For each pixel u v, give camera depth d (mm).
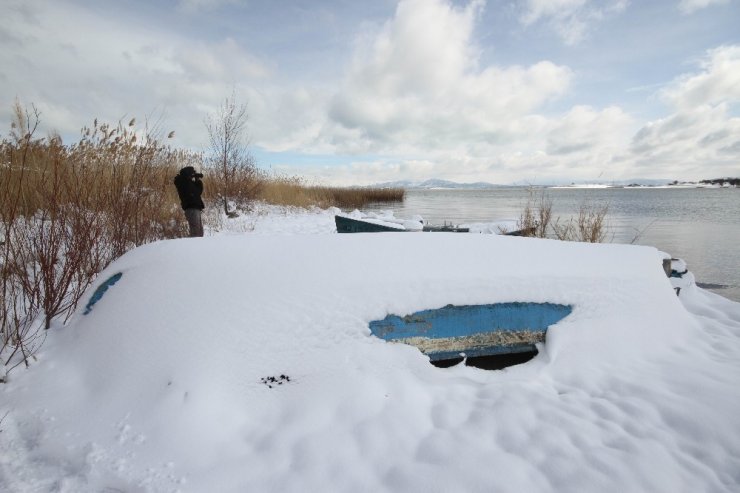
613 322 2580
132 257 2588
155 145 5605
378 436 1812
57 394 2084
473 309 2400
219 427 1813
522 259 2674
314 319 2166
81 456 1732
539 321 2508
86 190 4219
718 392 2100
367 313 2240
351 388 2031
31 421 1926
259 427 1861
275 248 2496
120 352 2125
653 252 3064
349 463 1677
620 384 2229
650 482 1576
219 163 12477
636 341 2564
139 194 4934
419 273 2424
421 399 2051
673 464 1668
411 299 2322
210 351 2008
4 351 2547
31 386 2166
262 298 2189
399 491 1551
